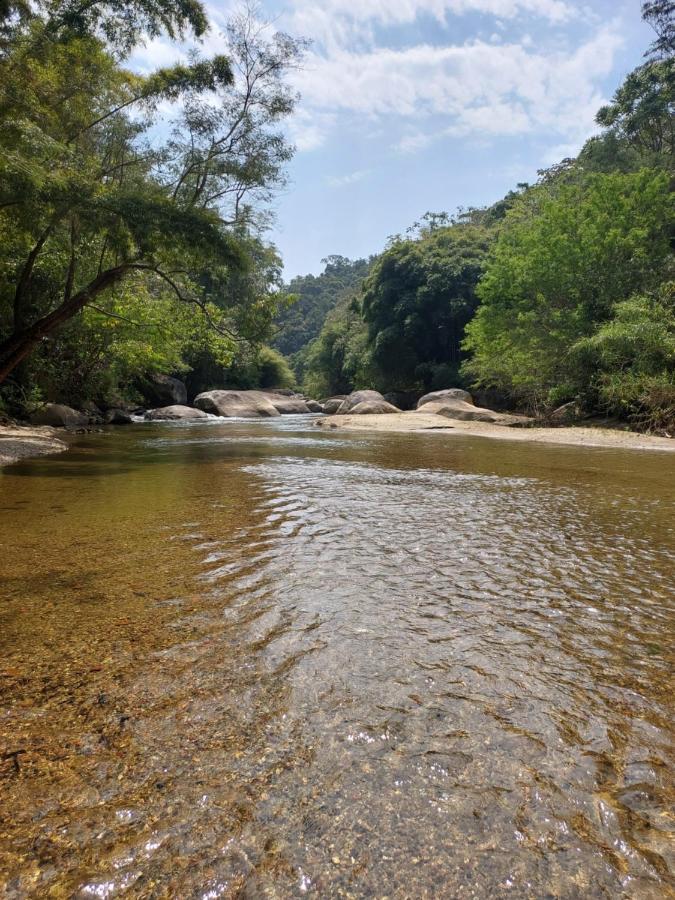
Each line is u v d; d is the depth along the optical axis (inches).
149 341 640.4
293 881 36.4
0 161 258.4
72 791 44.6
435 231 1546.5
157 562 106.8
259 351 478.9
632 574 100.6
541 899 35.2
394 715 54.8
